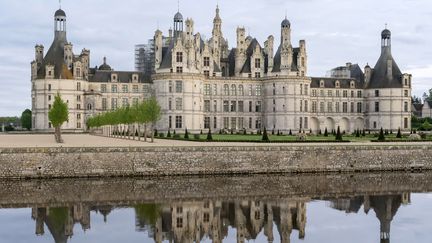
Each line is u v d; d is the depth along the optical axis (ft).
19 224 157.89
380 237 145.48
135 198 203.00
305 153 288.30
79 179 253.65
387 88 627.46
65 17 606.96
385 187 239.71
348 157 294.46
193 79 539.29
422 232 151.43
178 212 177.47
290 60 570.87
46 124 583.58
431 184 250.57
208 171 274.36
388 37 643.04
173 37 554.05
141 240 140.87
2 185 233.96
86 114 603.67
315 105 640.99
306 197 209.97
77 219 165.07
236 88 599.98
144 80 634.84
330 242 141.08
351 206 191.42
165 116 532.73
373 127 640.17
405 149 302.66
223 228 156.97
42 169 254.27
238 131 581.12
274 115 578.25
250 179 261.03
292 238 146.00
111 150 263.29
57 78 582.76
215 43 616.39
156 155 268.82
